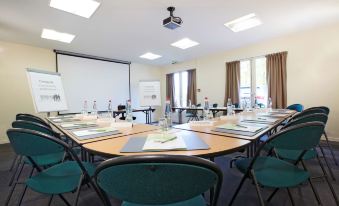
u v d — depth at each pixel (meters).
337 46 3.86
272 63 4.70
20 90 4.64
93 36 4.19
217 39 4.65
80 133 1.45
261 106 4.71
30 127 1.50
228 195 1.81
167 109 1.94
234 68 5.52
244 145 1.04
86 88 5.76
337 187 1.91
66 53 5.34
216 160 2.80
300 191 1.85
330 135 3.97
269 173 1.21
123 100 6.73
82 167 1.13
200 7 3.02
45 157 1.66
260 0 2.86
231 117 2.31
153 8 3.00
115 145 1.08
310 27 4.02
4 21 3.32
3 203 1.71
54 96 3.73
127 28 3.78
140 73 7.33
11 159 3.06
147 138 1.22
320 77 4.07
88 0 2.77
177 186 0.53
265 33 4.32
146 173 0.50
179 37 4.41
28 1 2.69
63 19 3.29
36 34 4.00
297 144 1.09
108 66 6.34
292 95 4.45
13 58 4.55
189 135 1.30
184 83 7.23
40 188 1.10
